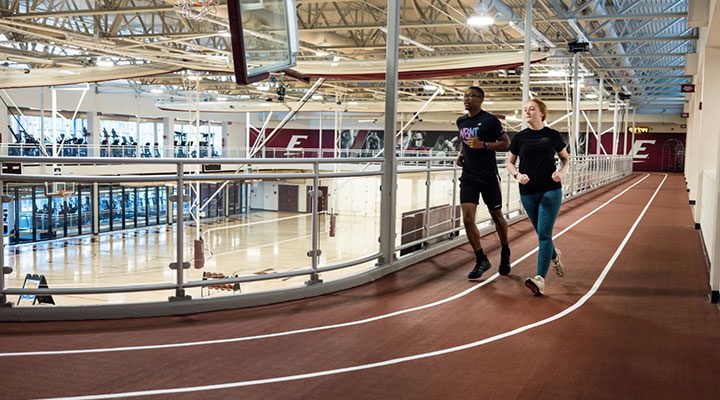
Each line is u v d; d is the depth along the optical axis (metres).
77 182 5.05
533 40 19.09
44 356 4.34
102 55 24.34
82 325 5.09
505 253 7.23
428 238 8.46
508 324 5.32
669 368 4.34
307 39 19.86
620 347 4.77
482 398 3.76
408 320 5.40
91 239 21.31
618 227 12.07
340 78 20.33
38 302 7.19
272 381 3.97
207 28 20.59
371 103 39.22
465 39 23.59
